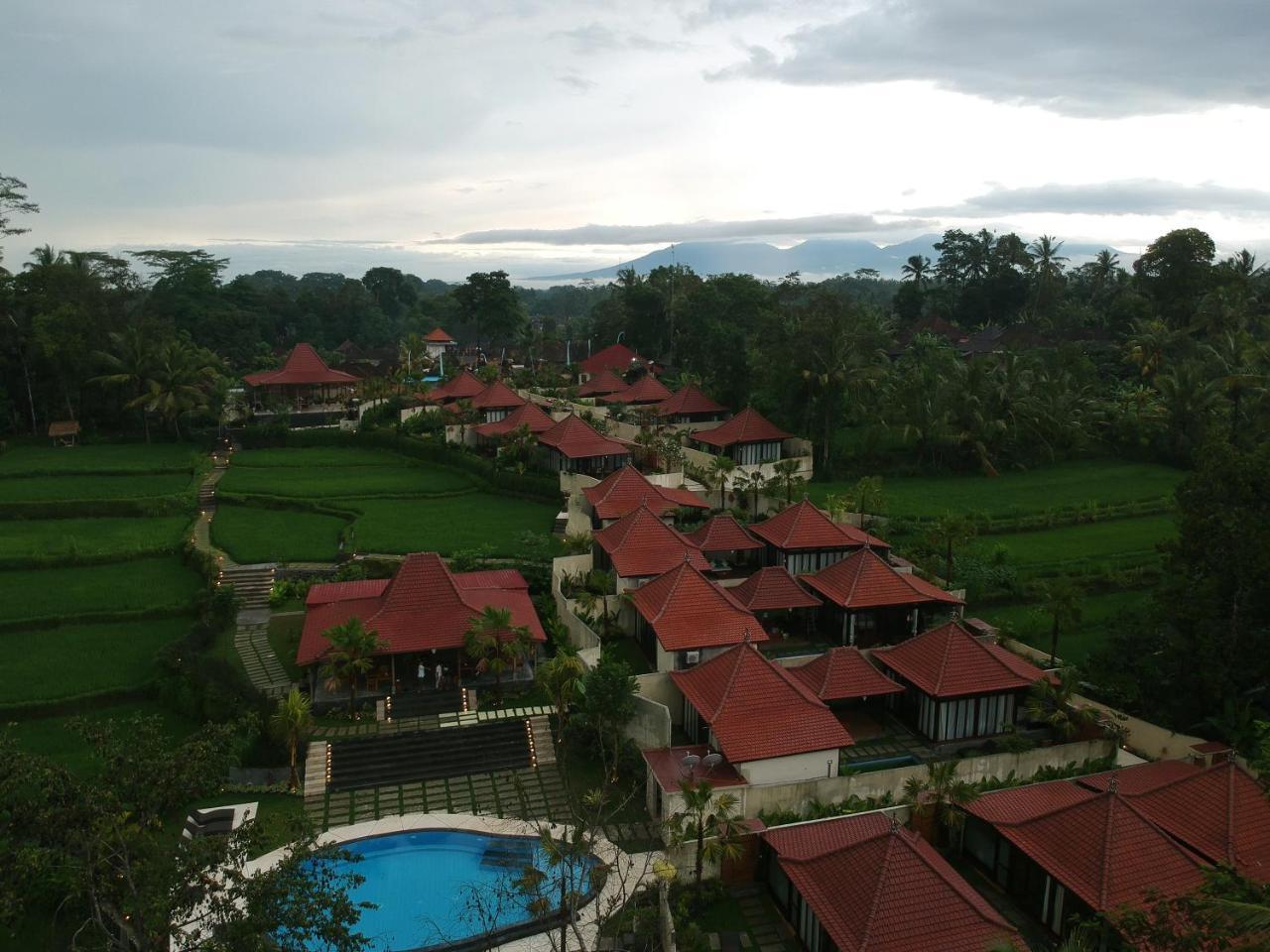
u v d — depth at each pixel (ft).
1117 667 141.69
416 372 362.74
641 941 95.91
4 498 231.09
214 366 337.72
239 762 127.75
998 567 186.60
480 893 103.19
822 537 183.21
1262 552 126.11
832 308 288.10
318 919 68.64
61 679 146.20
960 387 284.41
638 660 156.97
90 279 320.29
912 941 86.28
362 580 175.32
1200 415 284.82
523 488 249.96
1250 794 106.73
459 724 138.31
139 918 63.00
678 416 301.43
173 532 215.72
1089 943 89.56
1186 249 377.50
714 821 107.34
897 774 120.88
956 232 517.96
